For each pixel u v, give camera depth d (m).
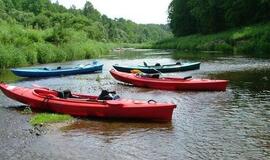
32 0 131.12
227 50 54.88
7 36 38.69
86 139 13.01
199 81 22.25
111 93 16.55
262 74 27.33
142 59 46.47
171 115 15.14
